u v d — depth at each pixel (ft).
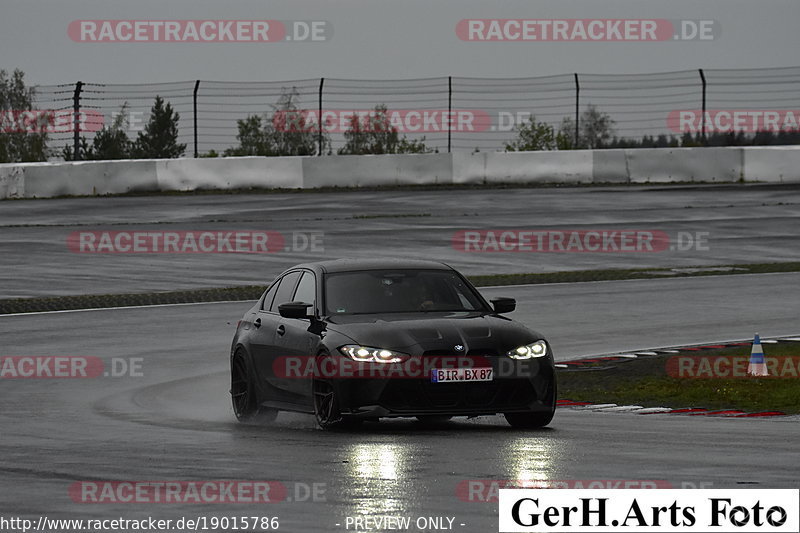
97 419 134.10
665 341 210.18
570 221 406.00
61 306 256.32
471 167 525.34
